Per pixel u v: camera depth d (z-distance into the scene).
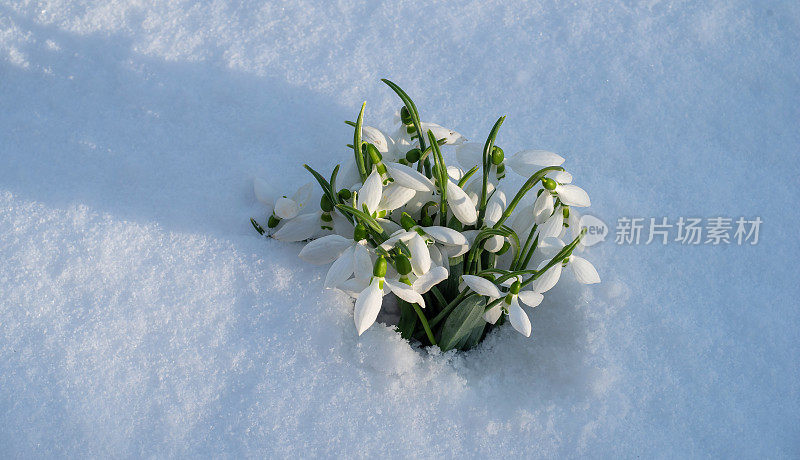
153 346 0.88
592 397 0.88
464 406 0.87
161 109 0.97
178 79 0.98
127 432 0.86
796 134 0.98
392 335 0.88
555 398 0.88
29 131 0.95
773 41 1.02
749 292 0.92
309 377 0.87
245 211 0.92
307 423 0.86
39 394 0.87
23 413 0.87
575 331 0.89
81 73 0.98
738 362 0.90
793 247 0.94
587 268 0.82
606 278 0.91
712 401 0.88
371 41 1.00
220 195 0.93
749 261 0.93
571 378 0.88
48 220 0.92
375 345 0.87
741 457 0.87
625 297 0.91
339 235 0.82
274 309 0.89
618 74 1.00
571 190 0.82
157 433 0.86
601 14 1.02
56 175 0.94
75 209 0.92
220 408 0.87
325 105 0.97
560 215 0.83
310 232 0.86
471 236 0.84
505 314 0.90
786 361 0.90
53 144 0.95
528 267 0.90
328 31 1.01
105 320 0.89
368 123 0.97
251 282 0.89
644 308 0.91
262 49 1.00
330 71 0.99
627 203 0.95
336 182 0.85
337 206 0.81
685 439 0.87
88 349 0.88
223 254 0.90
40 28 0.99
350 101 0.98
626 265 0.92
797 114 0.99
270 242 0.91
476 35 1.01
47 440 0.86
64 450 0.86
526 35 1.01
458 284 0.87
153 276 0.90
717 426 0.88
